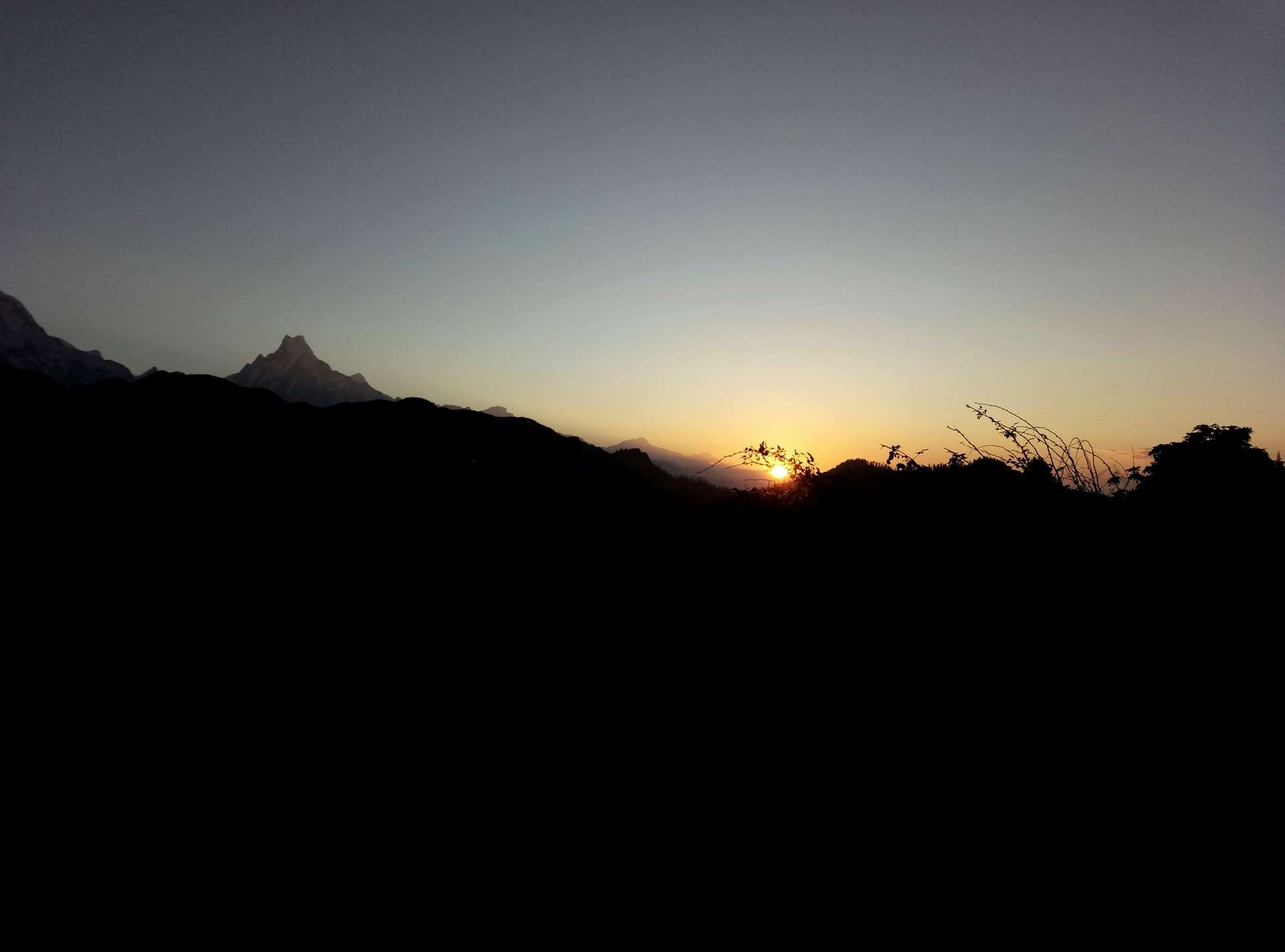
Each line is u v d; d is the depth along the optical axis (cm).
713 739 509
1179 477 506
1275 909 263
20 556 1028
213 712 611
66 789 482
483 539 1290
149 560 1067
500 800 469
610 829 426
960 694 457
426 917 360
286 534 1254
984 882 321
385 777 503
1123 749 363
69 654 723
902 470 695
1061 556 513
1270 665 371
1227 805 312
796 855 372
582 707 603
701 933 332
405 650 771
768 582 740
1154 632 420
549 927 348
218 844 425
